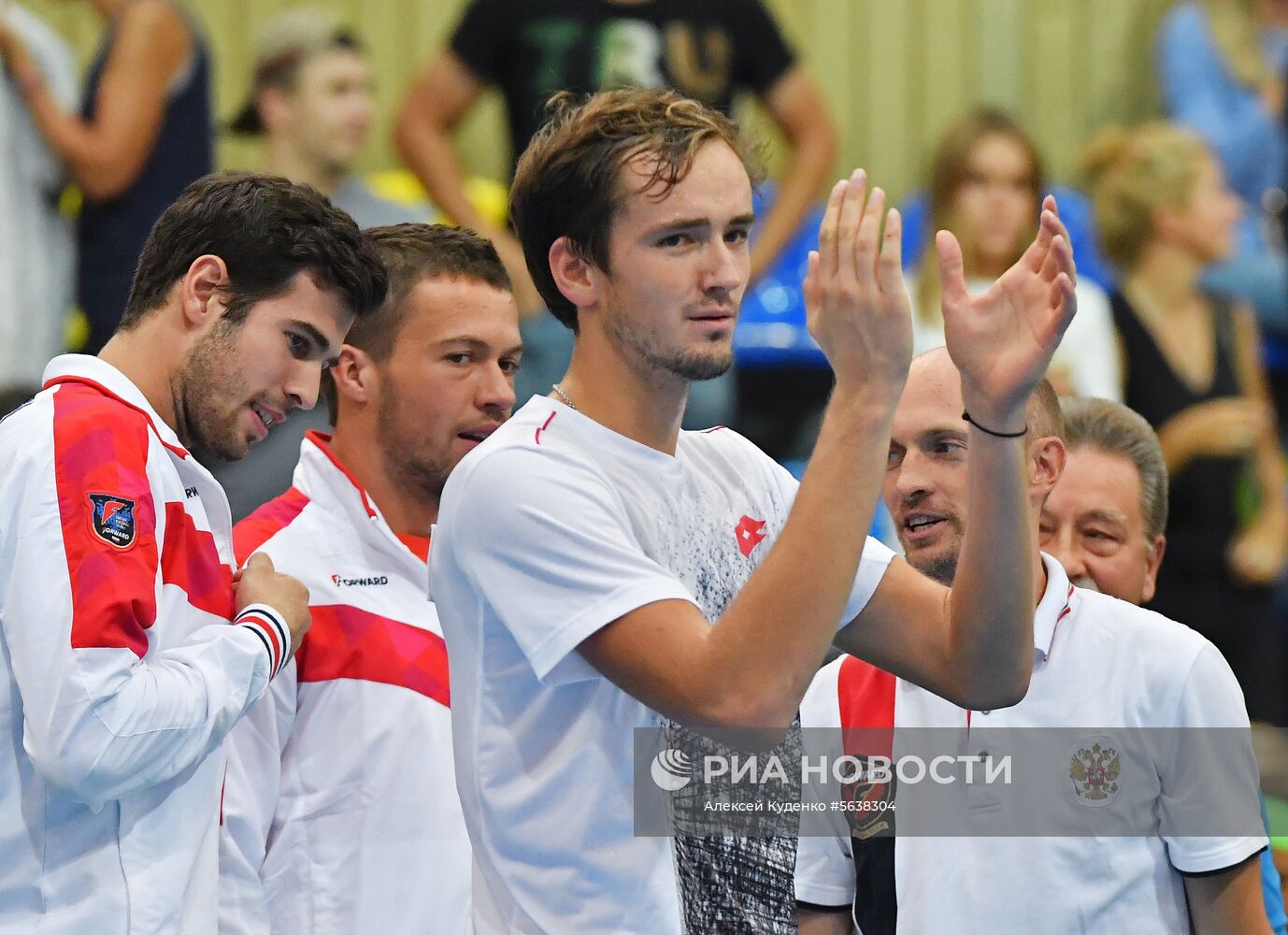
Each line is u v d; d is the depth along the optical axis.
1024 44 24.80
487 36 18.77
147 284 8.54
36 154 18.42
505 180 19.42
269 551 9.60
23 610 7.63
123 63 17.97
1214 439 20.11
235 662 8.16
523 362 17.70
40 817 7.84
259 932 8.88
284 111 18.78
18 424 7.98
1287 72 23.39
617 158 6.91
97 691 7.52
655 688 6.52
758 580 6.48
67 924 7.79
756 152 7.28
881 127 24.84
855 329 6.59
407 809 9.30
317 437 10.24
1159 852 8.39
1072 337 20.03
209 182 8.59
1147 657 8.48
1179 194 20.38
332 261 8.50
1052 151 24.80
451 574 7.12
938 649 7.47
